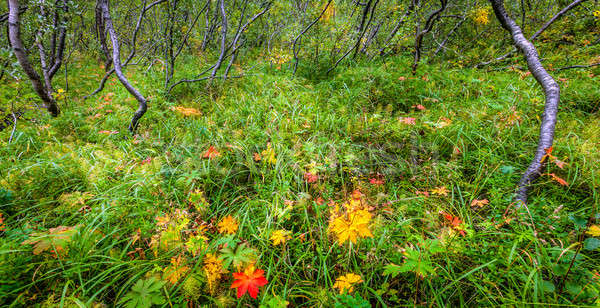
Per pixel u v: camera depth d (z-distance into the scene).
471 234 1.58
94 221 1.68
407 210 2.05
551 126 2.46
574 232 1.70
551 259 1.56
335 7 7.25
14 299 1.34
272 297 1.43
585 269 1.40
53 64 4.95
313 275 1.70
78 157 2.59
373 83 4.60
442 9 4.46
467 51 6.64
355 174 2.62
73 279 1.47
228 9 7.31
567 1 6.07
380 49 6.14
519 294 1.44
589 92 3.77
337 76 5.32
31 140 2.96
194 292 1.35
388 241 1.75
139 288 1.28
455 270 1.62
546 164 2.17
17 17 3.00
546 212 1.94
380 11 6.28
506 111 3.35
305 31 6.21
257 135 3.18
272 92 4.51
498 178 2.36
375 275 1.65
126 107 4.10
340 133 3.42
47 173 2.33
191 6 6.32
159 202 2.07
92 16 6.53
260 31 7.87
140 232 1.74
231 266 1.55
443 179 2.48
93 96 5.03
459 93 4.32
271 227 1.87
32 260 1.49
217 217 2.14
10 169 2.31
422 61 5.15
